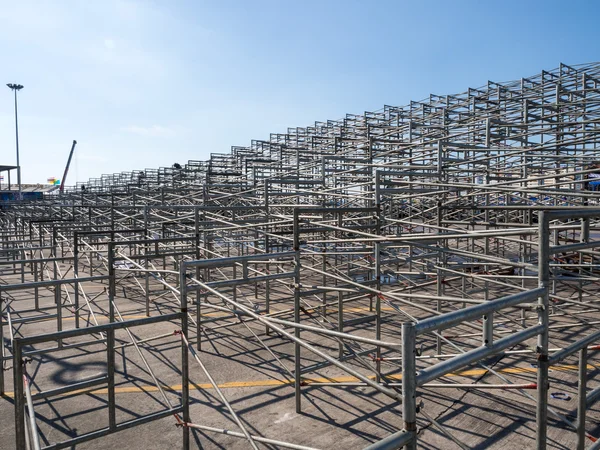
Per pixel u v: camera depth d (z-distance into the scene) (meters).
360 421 5.99
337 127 22.69
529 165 12.56
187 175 28.19
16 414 3.77
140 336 9.73
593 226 11.16
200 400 6.69
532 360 7.82
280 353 8.55
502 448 5.26
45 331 10.36
